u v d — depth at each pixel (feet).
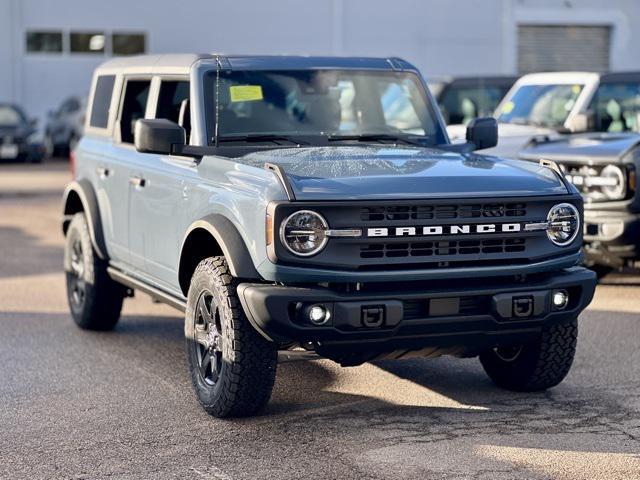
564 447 18.22
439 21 106.42
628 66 108.06
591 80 37.45
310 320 18.19
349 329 18.26
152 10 104.68
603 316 29.30
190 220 21.15
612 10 107.14
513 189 19.29
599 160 31.17
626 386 22.24
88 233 27.25
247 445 18.56
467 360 24.85
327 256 18.20
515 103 39.50
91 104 28.37
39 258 41.04
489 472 16.98
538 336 20.01
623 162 30.86
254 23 105.40
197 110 22.35
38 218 53.52
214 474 17.10
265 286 18.42
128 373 23.84
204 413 20.56
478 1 106.42
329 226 18.19
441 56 106.83
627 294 32.53
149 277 24.13
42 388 22.58
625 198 30.99
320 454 17.99
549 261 19.44
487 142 23.97
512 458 17.66
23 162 91.71
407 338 18.78
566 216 19.63
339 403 21.20
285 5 105.40
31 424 19.98
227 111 22.56
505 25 106.32
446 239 18.70
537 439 18.67
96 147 27.17
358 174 19.17
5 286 35.14
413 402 21.24
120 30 104.83
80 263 28.37
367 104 23.95
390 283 18.65
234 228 19.31
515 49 106.73
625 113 37.37
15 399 21.72
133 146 25.16
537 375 21.20
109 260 26.86
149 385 22.76
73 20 104.37
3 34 103.30
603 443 18.43
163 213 22.57
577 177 31.73
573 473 16.92
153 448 18.47
